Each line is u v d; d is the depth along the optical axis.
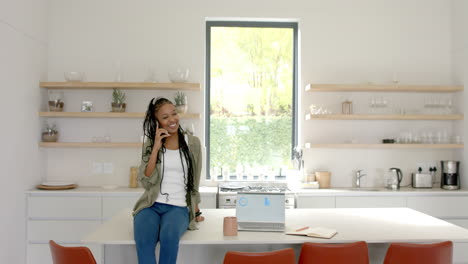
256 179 4.98
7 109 3.87
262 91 5.05
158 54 4.83
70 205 4.27
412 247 2.23
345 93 4.87
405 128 4.91
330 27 4.89
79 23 4.80
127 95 4.80
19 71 4.09
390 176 4.67
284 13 4.88
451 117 4.65
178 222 2.37
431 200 4.40
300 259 2.25
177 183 2.62
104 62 4.80
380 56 4.90
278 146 5.03
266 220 2.55
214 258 2.57
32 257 4.26
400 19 4.93
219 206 4.24
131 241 2.27
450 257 2.29
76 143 4.52
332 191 4.39
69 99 4.79
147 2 4.83
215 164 5.02
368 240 2.31
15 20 4.00
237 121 5.04
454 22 4.85
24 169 4.22
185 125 4.68
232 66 5.04
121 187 4.67
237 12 4.86
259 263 2.11
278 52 5.06
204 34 4.84
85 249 2.14
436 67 4.94
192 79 4.83
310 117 4.59
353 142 4.74
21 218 4.16
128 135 4.82
